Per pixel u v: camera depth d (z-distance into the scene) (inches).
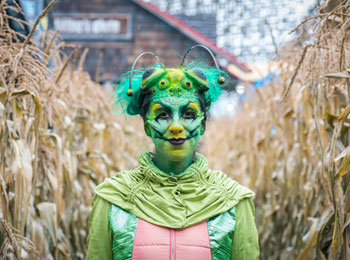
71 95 143.7
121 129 170.9
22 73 95.2
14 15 124.3
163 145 75.1
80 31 362.6
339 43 97.3
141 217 72.8
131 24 359.6
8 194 96.0
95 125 152.9
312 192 127.0
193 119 76.2
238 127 207.2
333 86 107.4
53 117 127.6
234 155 206.7
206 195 74.2
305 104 127.7
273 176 158.2
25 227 102.4
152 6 358.3
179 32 354.3
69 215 123.7
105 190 76.7
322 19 93.3
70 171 124.4
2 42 96.7
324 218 113.8
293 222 142.6
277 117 153.3
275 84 161.0
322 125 111.7
